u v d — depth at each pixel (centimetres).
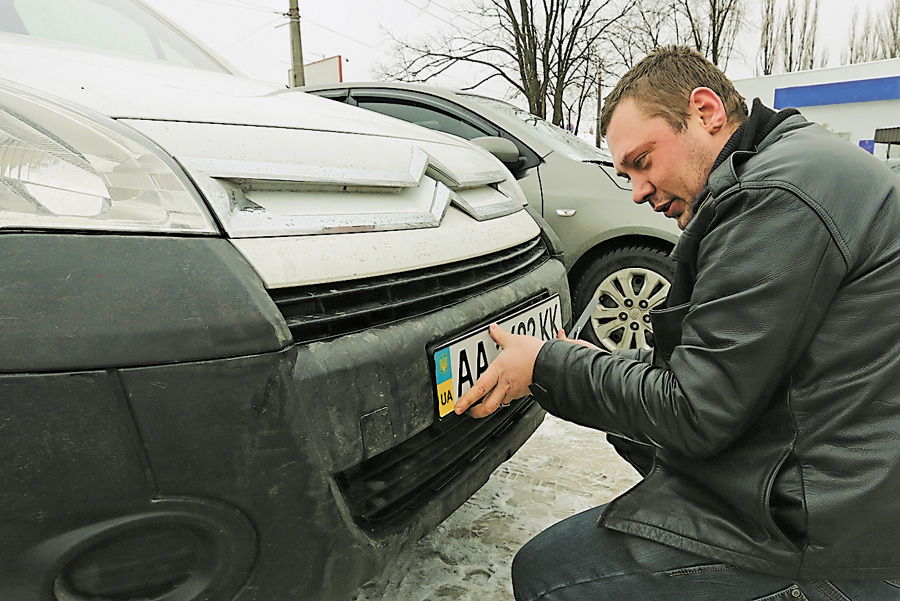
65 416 68
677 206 97
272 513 80
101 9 217
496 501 179
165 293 74
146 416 71
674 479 94
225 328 76
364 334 96
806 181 75
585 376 94
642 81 91
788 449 80
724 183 81
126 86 114
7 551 68
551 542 106
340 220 103
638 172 95
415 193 130
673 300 96
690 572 89
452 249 123
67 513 69
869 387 75
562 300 167
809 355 77
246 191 96
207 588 79
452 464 120
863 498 75
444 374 107
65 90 101
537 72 1550
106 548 73
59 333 68
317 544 85
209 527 77
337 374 87
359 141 128
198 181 88
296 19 1389
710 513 88
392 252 108
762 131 88
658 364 102
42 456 67
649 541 94
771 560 82
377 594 137
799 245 74
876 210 76
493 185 173
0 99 84
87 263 72
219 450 75
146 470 71
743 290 77
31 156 77
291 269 89
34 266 69
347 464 88
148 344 71
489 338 122
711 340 79
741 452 84
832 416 77
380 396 94
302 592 86
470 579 143
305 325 88
